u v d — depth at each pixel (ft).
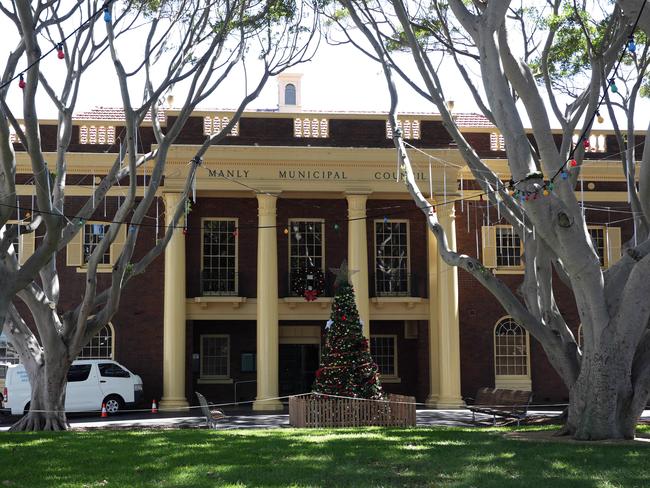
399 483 32.50
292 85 110.22
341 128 94.58
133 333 91.35
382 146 94.68
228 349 97.86
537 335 51.83
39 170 48.39
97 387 82.48
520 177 44.83
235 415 80.69
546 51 55.98
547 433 49.44
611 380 45.24
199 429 58.85
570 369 50.96
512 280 96.37
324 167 92.43
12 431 60.64
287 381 98.68
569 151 55.26
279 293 96.27
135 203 91.61
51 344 61.46
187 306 93.45
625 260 46.60
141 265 62.80
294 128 94.07
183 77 56.54
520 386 95.14
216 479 33.50
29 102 46.37
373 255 97.25
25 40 45.03
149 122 92.17
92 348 91.04
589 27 54.08
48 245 50.19
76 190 91.25
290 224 97.30
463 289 96.12
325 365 63.41
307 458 38.83
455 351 90.58
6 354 89.71
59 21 53.21
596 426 45.29
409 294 96.27
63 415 62.75
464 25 47.11
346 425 61.46
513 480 32.73
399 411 62.18
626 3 43.42
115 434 51.42
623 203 97.14
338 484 32.30
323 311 95.40
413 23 60.39
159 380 91.09
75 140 92.32
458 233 96.37
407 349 99.25
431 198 94.27
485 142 95.61
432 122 95.09
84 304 60.54
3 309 49.19
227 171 90.99
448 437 47.80
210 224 96.07
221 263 95.61
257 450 41.78
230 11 55.88
